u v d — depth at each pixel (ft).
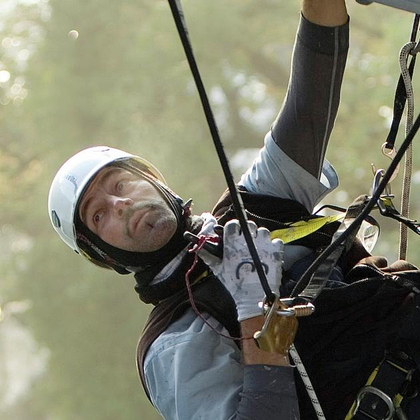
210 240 24.00
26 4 132.77
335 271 25.98
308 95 26.20
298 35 26.12
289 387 23.38
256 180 27.35
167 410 24.79
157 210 26.35
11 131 137.28
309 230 26.45
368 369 24.68
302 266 26.11
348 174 117.80
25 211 134.10
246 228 21.66
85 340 119.03
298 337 24.66
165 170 127.03
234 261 23.44
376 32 133.28
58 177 27.94
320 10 25.70
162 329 25.49
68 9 130.31
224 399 24.03
